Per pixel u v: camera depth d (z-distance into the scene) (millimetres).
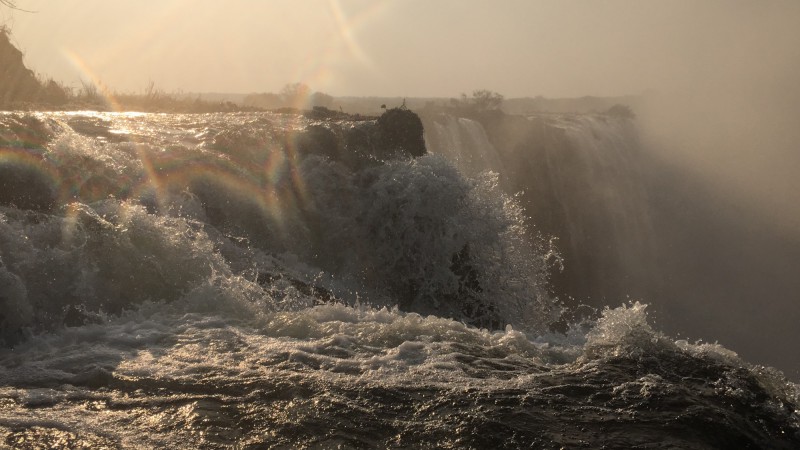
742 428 4906
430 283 10617
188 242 7438
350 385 5102
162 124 13375
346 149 11688
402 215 10656
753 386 5625
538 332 10695
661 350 6164
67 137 9156
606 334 6414
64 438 4172
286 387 5000
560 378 5492
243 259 9055
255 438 4324
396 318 6930
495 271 11180
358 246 10484
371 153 12039
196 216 9312
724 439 4723
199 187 9703
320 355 5695
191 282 7133
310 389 4988
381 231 10609
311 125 12102
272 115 17219
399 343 6105
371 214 10680
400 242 10594
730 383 5609
